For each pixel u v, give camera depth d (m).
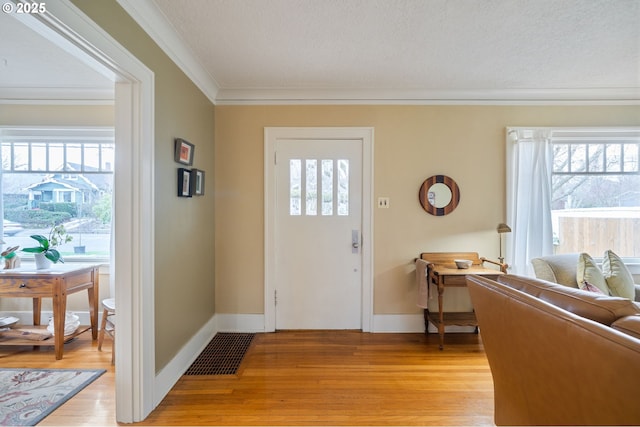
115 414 1.79
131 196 1.69
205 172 2.78
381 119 3.05
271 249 3.06
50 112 3.09
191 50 2.27
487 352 1.59
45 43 2.14
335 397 1.98
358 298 3.11
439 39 2.12
